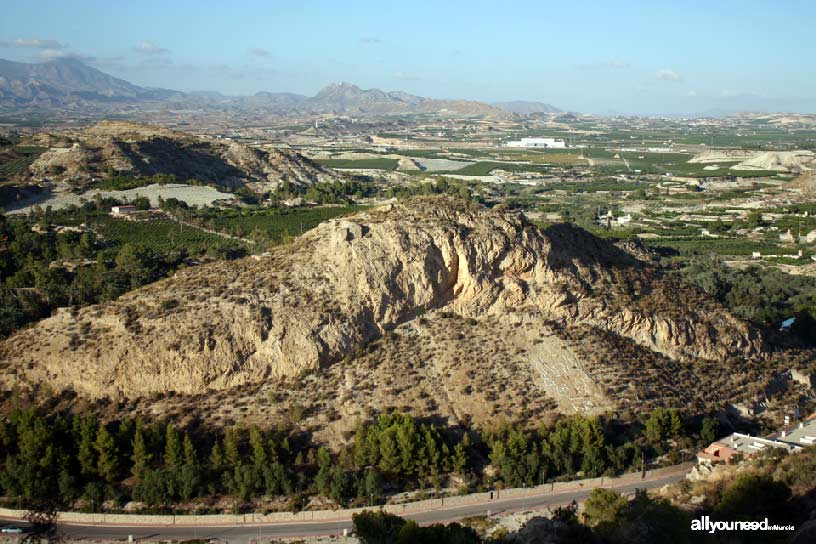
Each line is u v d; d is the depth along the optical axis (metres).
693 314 115.19
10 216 189.12
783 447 89.75
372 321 101.62
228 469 84.00
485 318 105.19
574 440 88.88
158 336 96.31
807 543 62.06
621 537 68.25
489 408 94.31
